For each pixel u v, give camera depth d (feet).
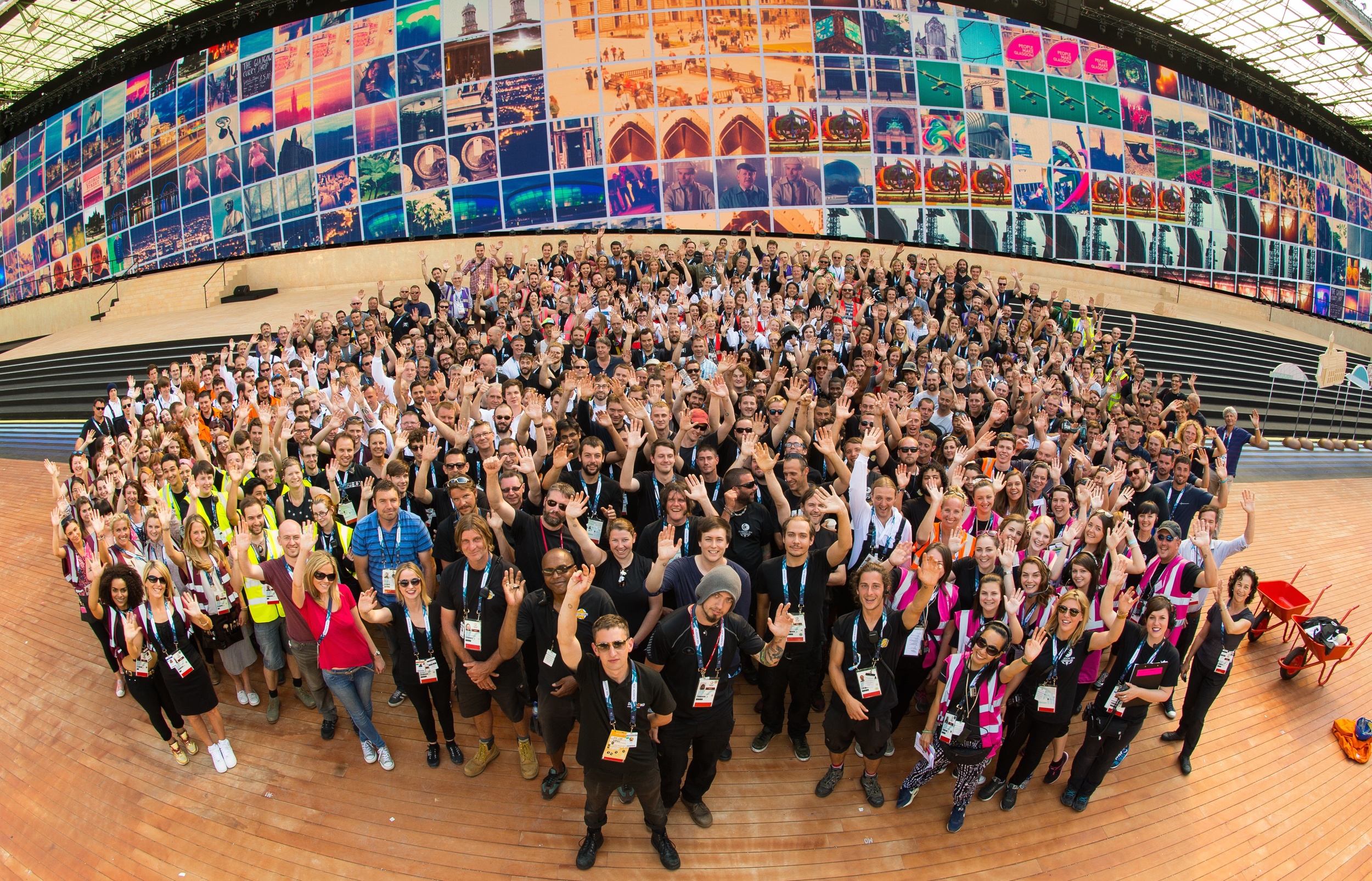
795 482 17.31
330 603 15.08
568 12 59.00
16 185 78.38
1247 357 60.39
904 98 61.93
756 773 16.20
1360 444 50.88
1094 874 14.76
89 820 15.66
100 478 21.50
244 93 64.13
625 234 59.93
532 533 15.85
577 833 14.61
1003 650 14.43
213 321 55.57
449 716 15.94
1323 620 21.39
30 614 23.73
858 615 14.28
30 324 76.64
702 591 13.02
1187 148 70.38
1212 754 18.39
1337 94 76.33
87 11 64.18
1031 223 64.90
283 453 22.98
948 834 15.16
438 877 13.83
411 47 60.23
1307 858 16.07
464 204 60.49
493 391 23.71
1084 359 38.34
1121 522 16.80
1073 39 65.87
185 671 15.66
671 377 24.35
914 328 37.65
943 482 19.24
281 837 14.78
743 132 60.18
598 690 12.37
